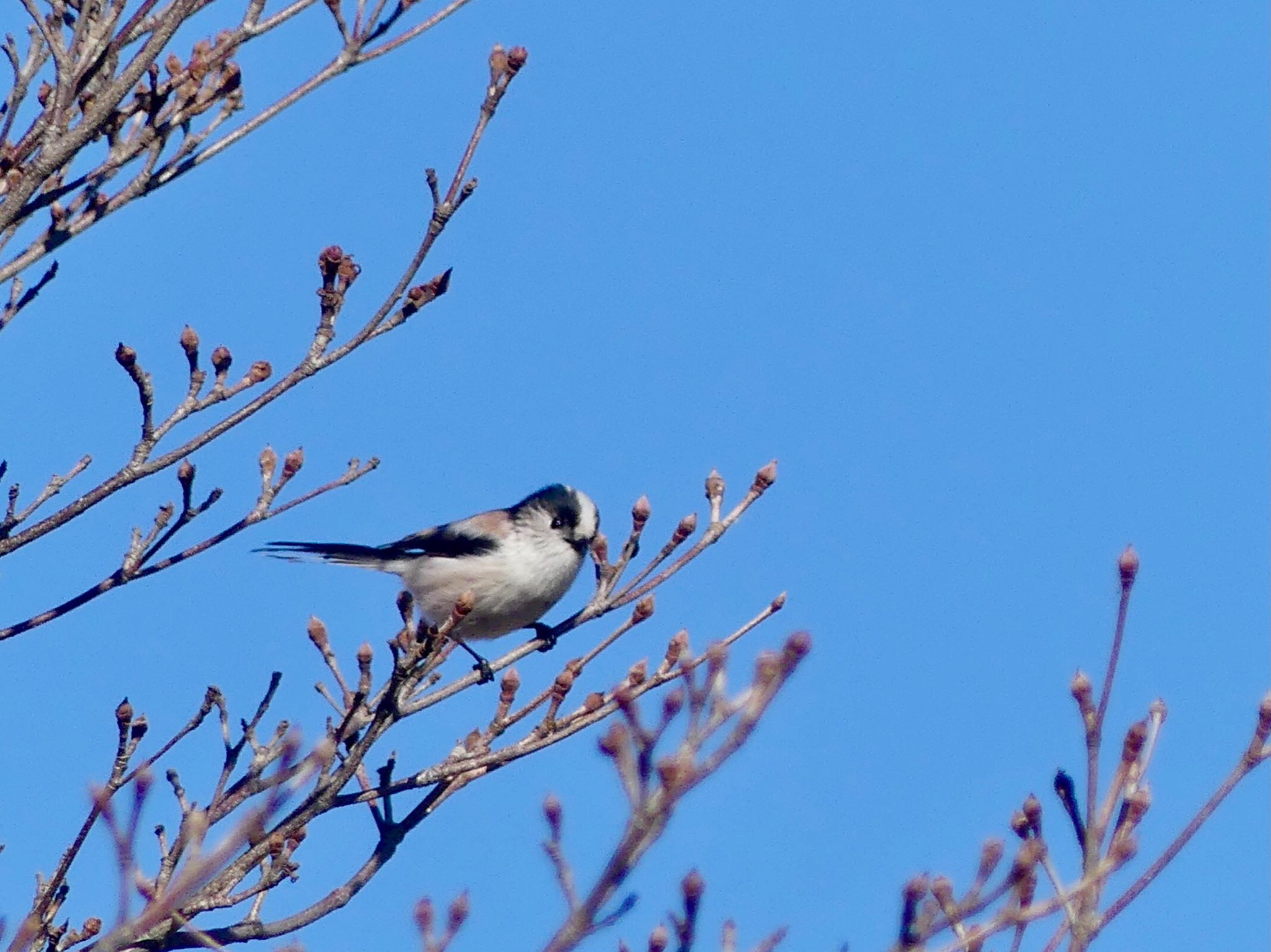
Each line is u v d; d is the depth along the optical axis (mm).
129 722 10227
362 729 10789
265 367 10836
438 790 11047
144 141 11125
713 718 6090
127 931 6816
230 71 11312
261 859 10406
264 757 10531
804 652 6129
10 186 10531
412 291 10664
